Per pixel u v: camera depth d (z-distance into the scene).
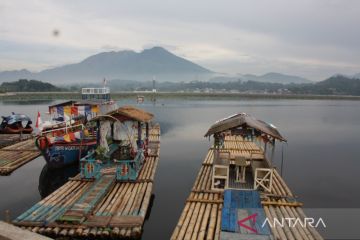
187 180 24.11
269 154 34.28
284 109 99.56
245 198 16.30
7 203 19.38
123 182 19.39
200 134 45.75
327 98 179.75
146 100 136.75
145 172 21.48
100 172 20.05
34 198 20.25
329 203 20.30
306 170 28.31
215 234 12.84
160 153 33.25
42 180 23.67
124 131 24.81
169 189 22.03
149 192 17.80
